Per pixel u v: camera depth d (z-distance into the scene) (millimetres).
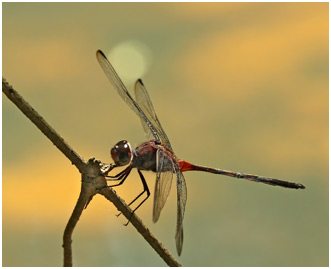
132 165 1078
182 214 1071
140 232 1061
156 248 1062
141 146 1079
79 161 1056
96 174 1056
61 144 1054
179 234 1066
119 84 1081
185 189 1077
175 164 1077
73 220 1059
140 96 1087
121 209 1060
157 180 1068
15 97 1049
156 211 1062
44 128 1052
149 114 1086
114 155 1073
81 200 1057
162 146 1079
